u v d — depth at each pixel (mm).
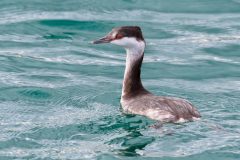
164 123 14836
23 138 14469
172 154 13586
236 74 19438
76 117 15766
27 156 13625
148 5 24469
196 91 18016
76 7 23891
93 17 23094
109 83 18516
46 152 13820
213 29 22703
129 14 23625
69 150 13898
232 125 15047
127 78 16812
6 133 14703
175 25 23000
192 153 13594
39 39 21625
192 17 23719
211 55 20828
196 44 21609
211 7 24531
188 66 19938
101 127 15062
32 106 16609
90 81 18594
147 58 20469
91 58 20484
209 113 15977
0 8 23672
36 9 23641
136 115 15602
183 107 15211
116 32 16703
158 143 14039
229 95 17672
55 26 22406
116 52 21125
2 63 19609
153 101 15625
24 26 22359
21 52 20562
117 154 13633
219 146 13844
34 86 17906
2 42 21266
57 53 20672
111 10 23797
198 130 14492
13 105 16609
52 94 17453
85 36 21969
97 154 13672
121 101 16688
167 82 18766
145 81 18812
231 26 22953
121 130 14867
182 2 24797
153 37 22094
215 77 19219
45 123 15328
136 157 13492
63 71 19328
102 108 16516
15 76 18703
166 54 20844
